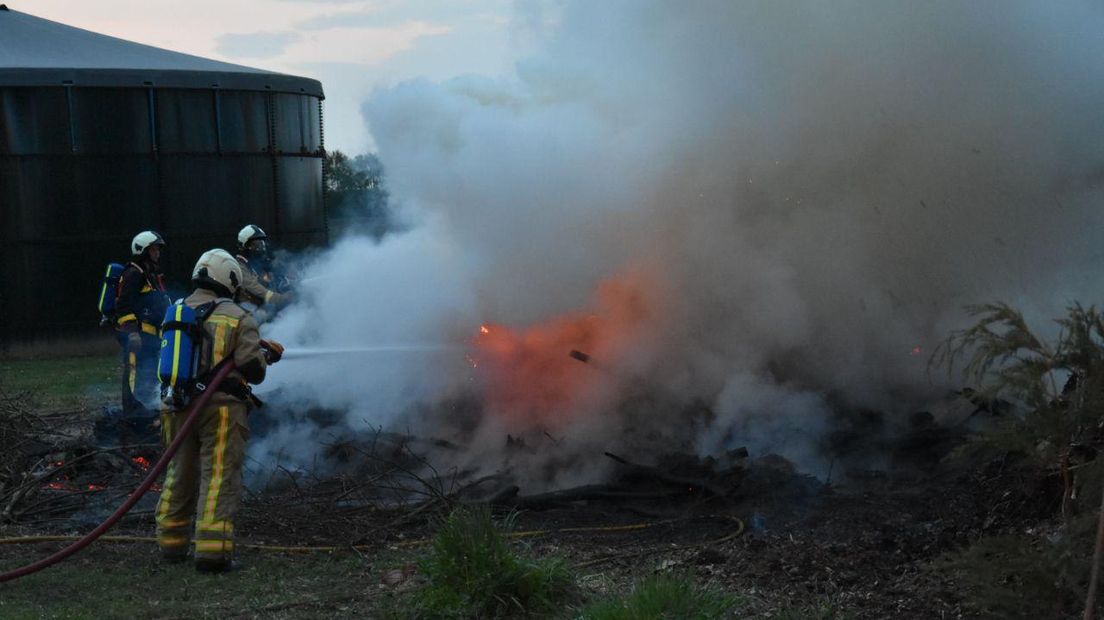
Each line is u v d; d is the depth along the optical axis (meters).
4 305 16.33
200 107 17.38
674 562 5.50
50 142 16.34
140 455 8.07
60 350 16.61
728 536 6.02
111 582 5.46
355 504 6.95
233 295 6.02
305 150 19.05
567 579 4.99
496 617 4.76
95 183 16.64
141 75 16.77
